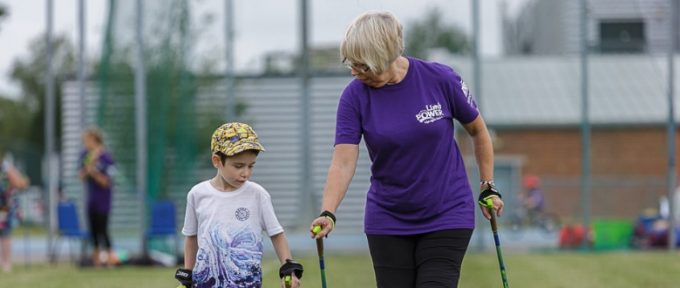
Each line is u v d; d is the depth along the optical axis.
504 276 7.64
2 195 19.28
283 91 24.58
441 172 7.22
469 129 7.54
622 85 43.94
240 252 7.66
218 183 7.79
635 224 25.50
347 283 15.52
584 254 21.89
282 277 7.54
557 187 31.75
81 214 23.41
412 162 7.18
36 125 63.66
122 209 22.66
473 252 22.97
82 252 20.50
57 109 60.53
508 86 44.91
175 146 22.09
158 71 21.91
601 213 30.05
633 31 44.09
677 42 43.88
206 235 7.70
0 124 73.00
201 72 22.31
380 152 7.21
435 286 7.05
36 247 31.36
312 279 16.14
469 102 7.38
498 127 43.12
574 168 42.94
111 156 20.94
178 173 22.08
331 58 24.67
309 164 24.38
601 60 45.00
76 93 23.86
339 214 24.44
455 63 40.12
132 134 22.25
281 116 24.58
